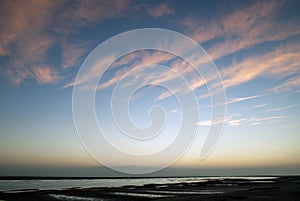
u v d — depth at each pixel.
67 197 33.78
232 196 26.30
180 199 24.80
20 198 32.94
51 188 54.59
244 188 47.38
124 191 43.25
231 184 66.00
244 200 22.67
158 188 51.72
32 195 36.62
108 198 32.19
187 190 44.66
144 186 61.28
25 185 71.19
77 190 46.62
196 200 23.59
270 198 23.75
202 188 50.25
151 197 32.62
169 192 40.41
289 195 26.20
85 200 30.45
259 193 29.09
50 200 30.75
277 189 35.31
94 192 41.62
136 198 31.58
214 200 23.38
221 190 43.59
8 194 38.06
